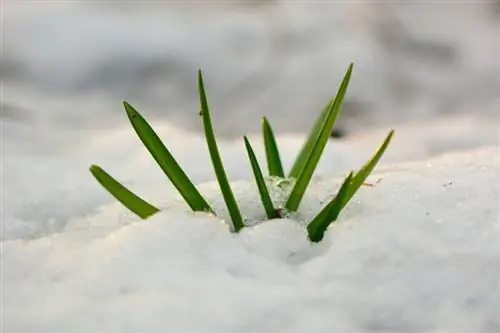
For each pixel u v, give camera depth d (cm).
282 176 61
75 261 53
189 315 50
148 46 100
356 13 112
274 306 50
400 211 56
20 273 53
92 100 89
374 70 100
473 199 58
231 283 52
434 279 52
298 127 88
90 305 50
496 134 82
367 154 75
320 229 55
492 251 54
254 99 93
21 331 49
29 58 96
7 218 61
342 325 50
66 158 72
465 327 50
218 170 56
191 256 53
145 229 54
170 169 56
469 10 116
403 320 50
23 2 108
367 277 52
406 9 114
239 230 56
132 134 76
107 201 64
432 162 66
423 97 95
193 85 96
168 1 114
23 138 76
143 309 50
